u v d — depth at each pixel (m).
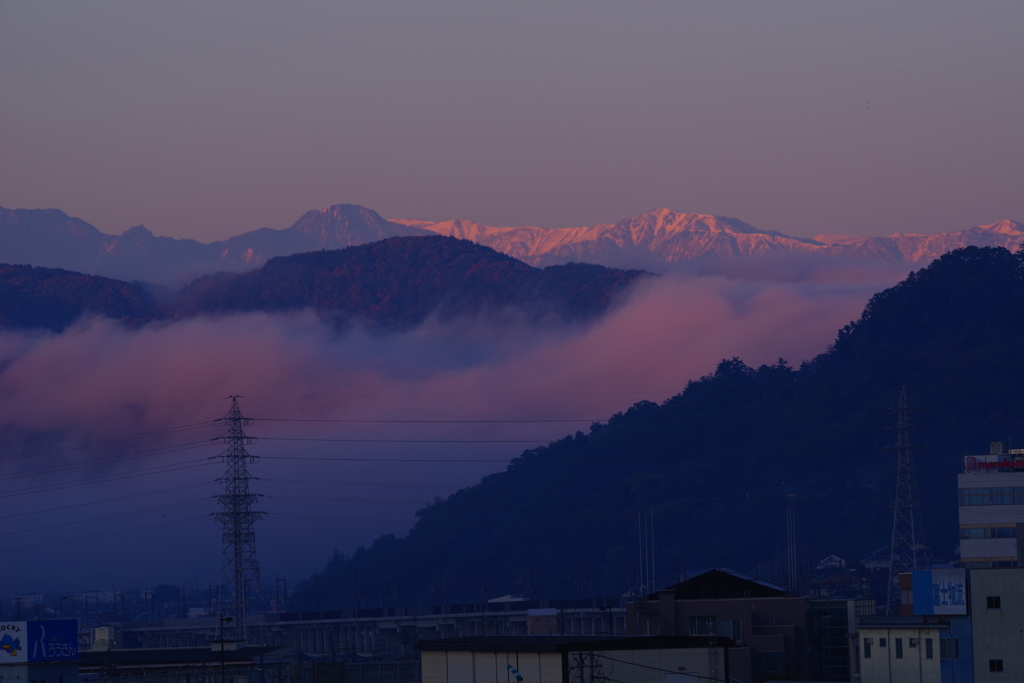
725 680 115.56
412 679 171.75
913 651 166.38
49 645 168.00
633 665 114.12
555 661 112.81
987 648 163.62
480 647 119.69
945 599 166.38
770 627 188.62
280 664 185.75
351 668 173.62
